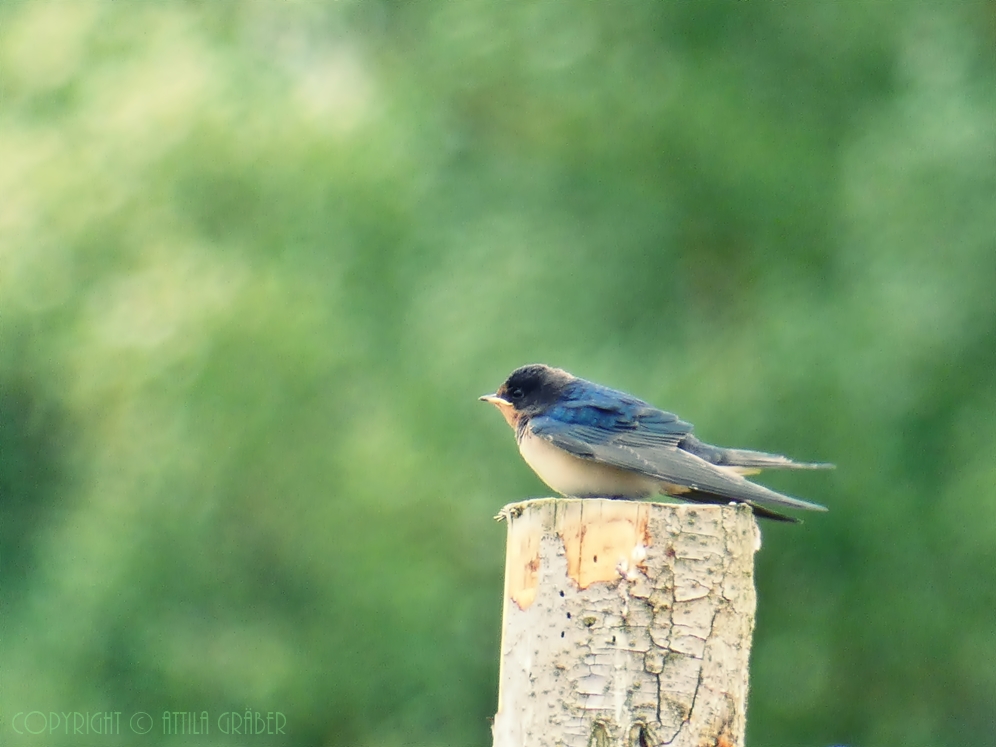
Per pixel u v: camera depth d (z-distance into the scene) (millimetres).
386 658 15281
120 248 16516
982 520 13875
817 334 14562
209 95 16484
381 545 15008
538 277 15500
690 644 6578
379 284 16031
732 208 16062
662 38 16266
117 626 15617
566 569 6676
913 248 14359
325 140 16172
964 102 14711
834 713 15539
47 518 19312
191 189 16219
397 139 16547
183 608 15680
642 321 15844
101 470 16562
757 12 16172
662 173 16141
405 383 15297
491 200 16641
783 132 15859
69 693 15492
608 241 16047
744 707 6746
